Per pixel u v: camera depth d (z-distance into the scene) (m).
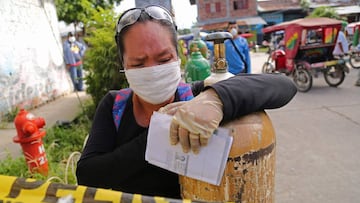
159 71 1.08
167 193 1.16
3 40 6.76
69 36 10.30
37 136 3.26
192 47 3.49
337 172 3.56
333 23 8.45
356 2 33.78
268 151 0.87
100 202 0.86
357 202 2.97
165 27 1.10
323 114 6.00
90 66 5.47
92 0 18.56
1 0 6.81
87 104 6.86
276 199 3.09
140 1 3.00
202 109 0.77
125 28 1.08
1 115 6.44
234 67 5.26
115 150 1.14
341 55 8.55
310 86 8.18
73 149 4.29
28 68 7.69
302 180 3.43
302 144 4.48
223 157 0.81
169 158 0.86
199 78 3.32
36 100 7.94
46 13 9.15
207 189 0.85
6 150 4.25
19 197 0.90
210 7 35.75
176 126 0.81
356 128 5.04
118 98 1.28
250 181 0.85
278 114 6.23
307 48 8.56
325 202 3.00
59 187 0.89
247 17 35.66
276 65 9.46
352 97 7.29
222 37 1.20
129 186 1.14
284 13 37.28
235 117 0.85
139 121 1.23
